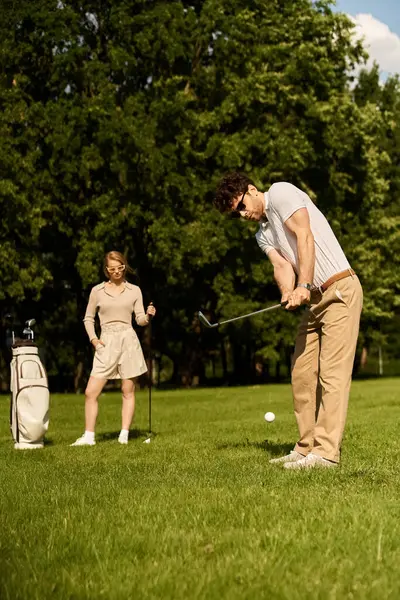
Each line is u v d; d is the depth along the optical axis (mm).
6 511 5137
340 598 3182
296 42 34125
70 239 33844
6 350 38938
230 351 54781
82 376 40906
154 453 8867
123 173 30359
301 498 5125
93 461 8320
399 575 3477
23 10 30359
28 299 38031
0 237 30812
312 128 33938
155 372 58438
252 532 4207
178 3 31500
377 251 40750
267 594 3236
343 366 6961
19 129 30781
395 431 10805
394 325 58625
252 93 31766
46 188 30766
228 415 15922
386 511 4668
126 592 3283
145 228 32469
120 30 30781
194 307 38344
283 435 10695
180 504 5098
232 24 31766
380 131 38281
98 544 4051
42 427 9883
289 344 37812
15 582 3393
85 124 29891
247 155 31984
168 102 30156
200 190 31312
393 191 49312
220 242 31297
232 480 6125
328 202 35906
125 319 10656
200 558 3795
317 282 6984
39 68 31703
